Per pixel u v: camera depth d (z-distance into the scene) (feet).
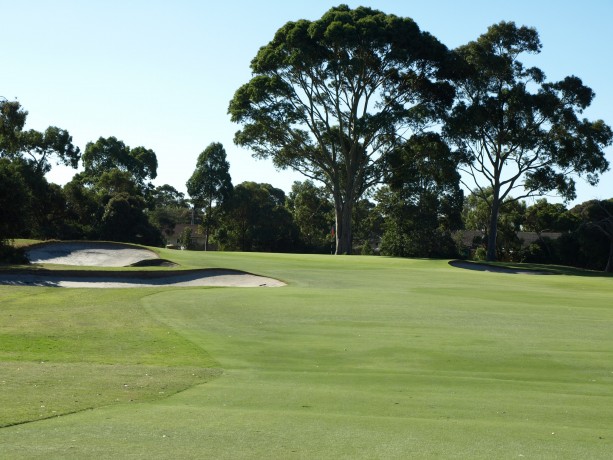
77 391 38.09
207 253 183.52
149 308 79.87
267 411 33.81
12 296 88.89
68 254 164.04
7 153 268.00
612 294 116.16
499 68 219.82
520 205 324.80
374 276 142.72
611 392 40.83
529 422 32.24
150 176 405.39
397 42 203.92
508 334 63.57
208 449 26.00
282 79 214.90
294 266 155.02
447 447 27.07
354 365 49.96
